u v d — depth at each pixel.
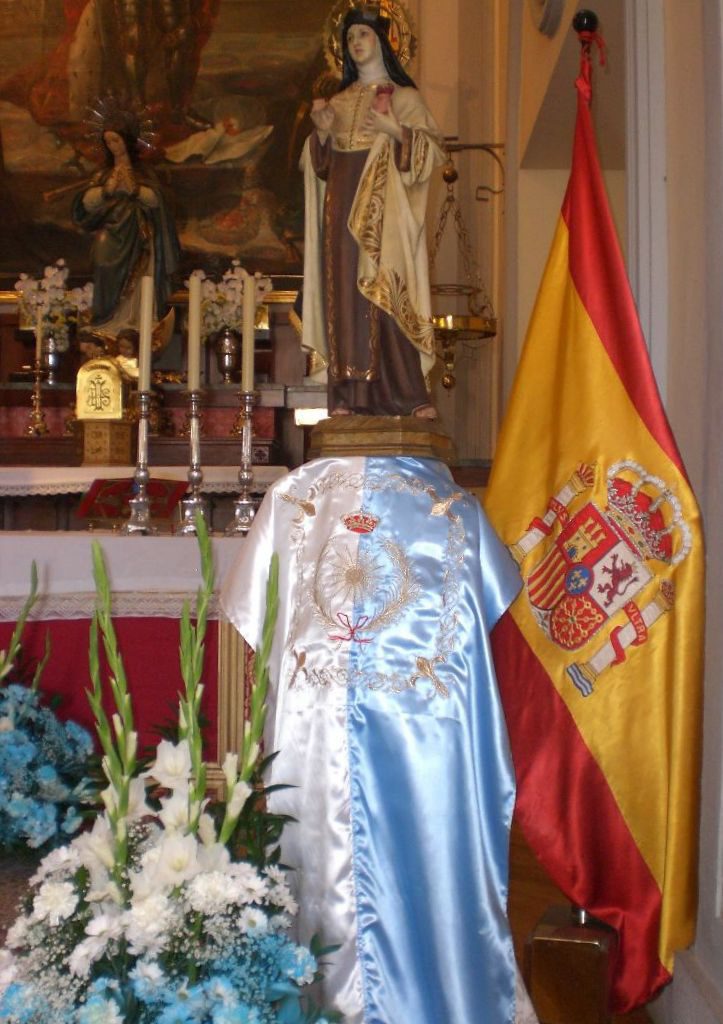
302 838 2.21
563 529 2.55
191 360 3.23
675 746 2.35
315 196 3.09
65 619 2.84
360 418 2.72
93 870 1.55
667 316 2.78
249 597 2.33
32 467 5.32
